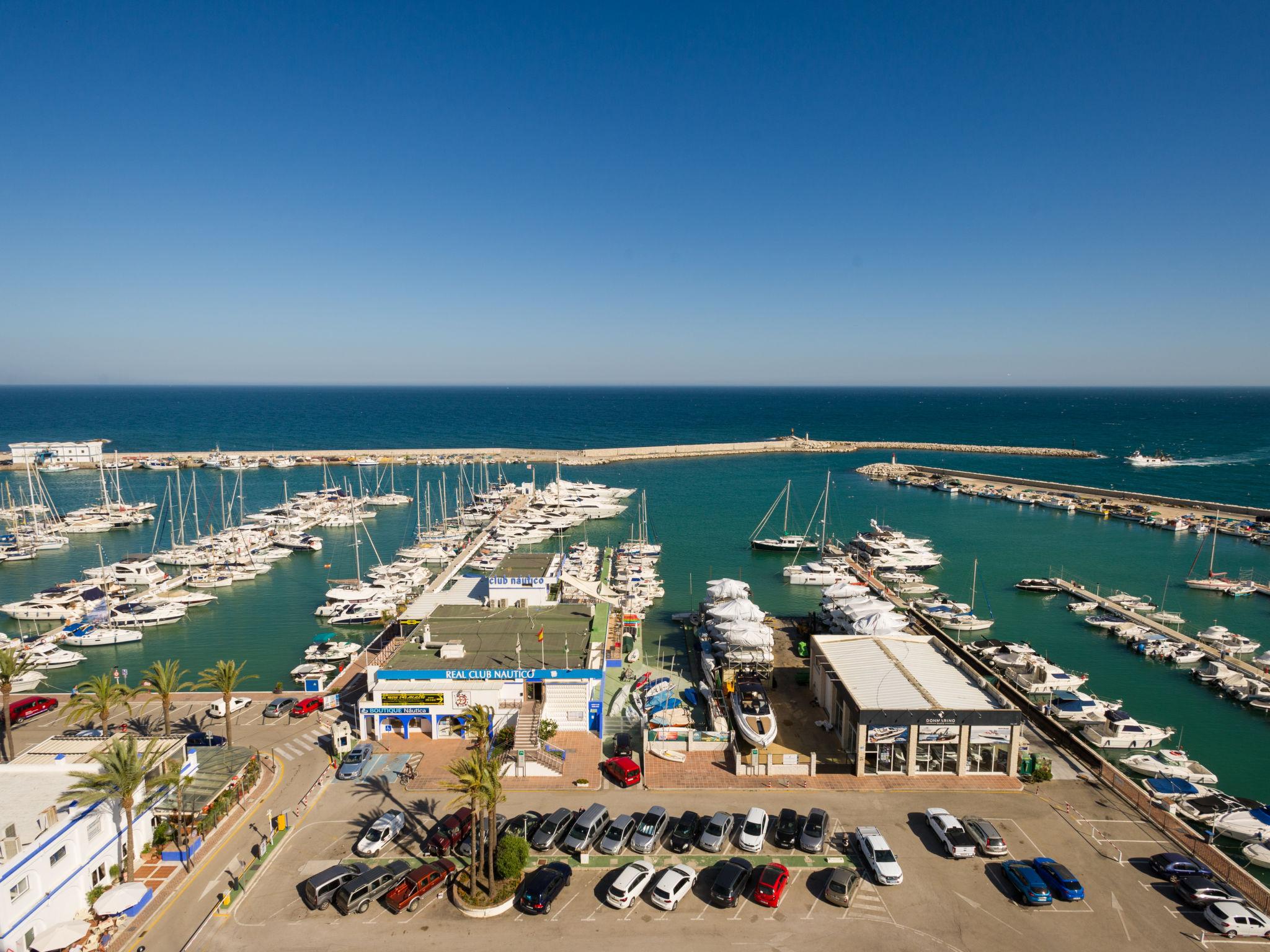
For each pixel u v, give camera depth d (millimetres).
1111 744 66250
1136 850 45625
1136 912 40062
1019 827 47750
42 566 134500
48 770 43656
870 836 44406
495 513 173000
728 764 55906
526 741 55844
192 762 49281
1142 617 102125
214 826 46875
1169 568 131500
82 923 35812
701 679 77125
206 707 66688
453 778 53031
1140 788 54250
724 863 42844
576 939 37750
